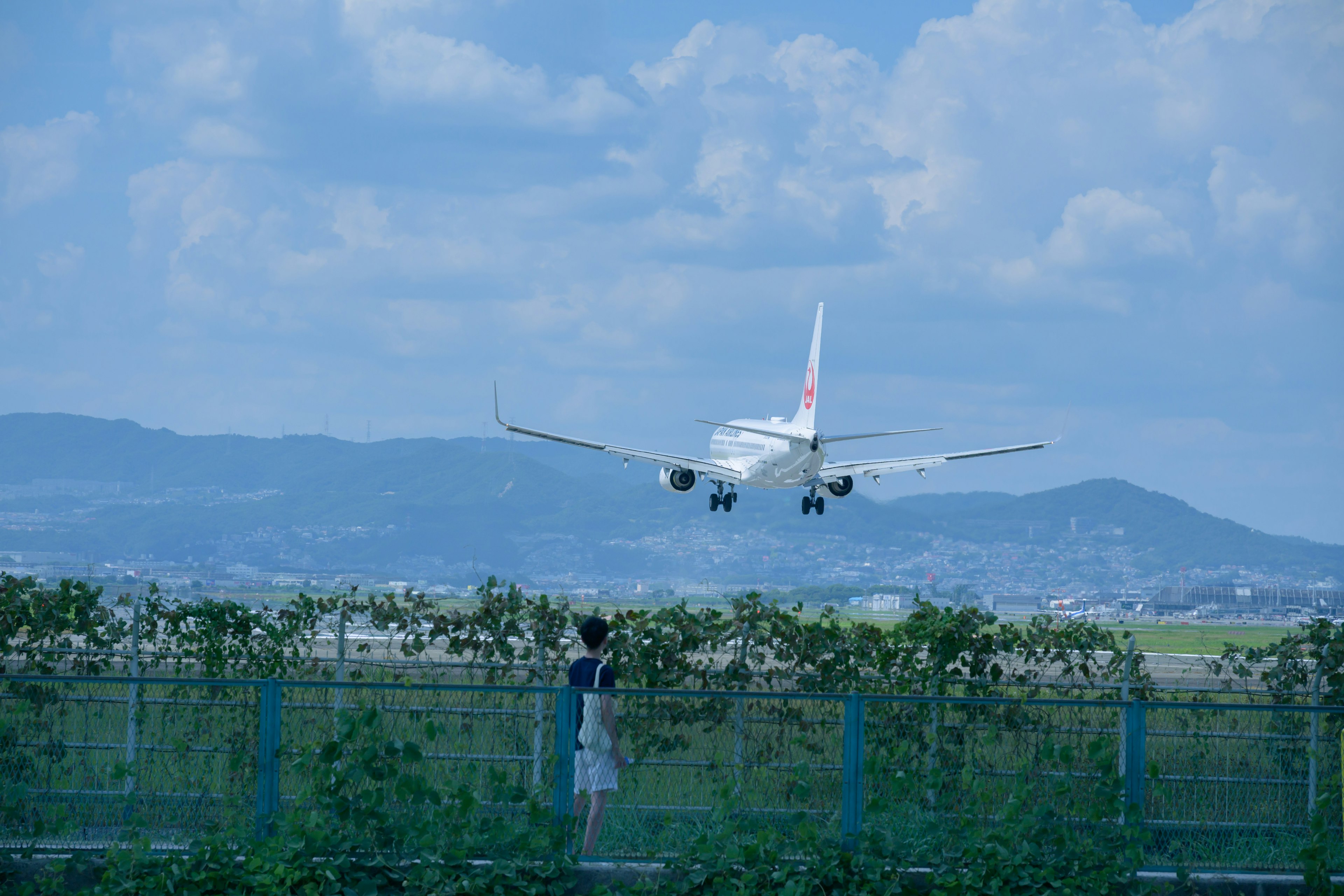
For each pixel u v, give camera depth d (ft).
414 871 109.70
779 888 111.14
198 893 108.17
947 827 117.70
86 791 120.37
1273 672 162.81
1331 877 117.19
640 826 125.39
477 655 162.09
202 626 163.63
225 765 124.88
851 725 115.44
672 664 153.38
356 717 114.32
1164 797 123.85
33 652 162.20
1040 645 159.02
